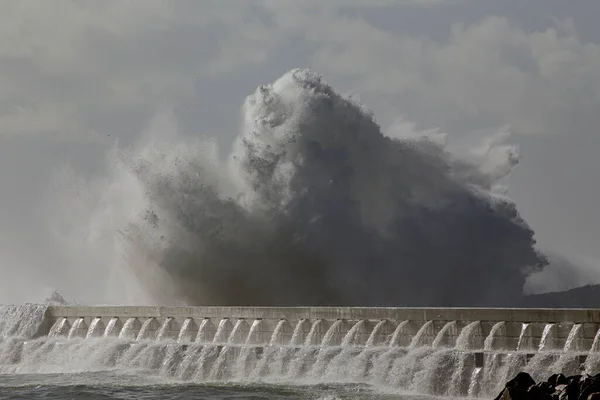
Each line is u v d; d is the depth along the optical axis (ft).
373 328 364.17
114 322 448.24
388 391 331.57
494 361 316.81
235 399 326.85
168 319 429.38
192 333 420.36
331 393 328.70
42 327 472.44
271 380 363.97
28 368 437.99
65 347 443.73
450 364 325.21
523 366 310.65
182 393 344.69
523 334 325.21
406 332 354.54
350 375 352.49
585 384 264.93
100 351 427.74
